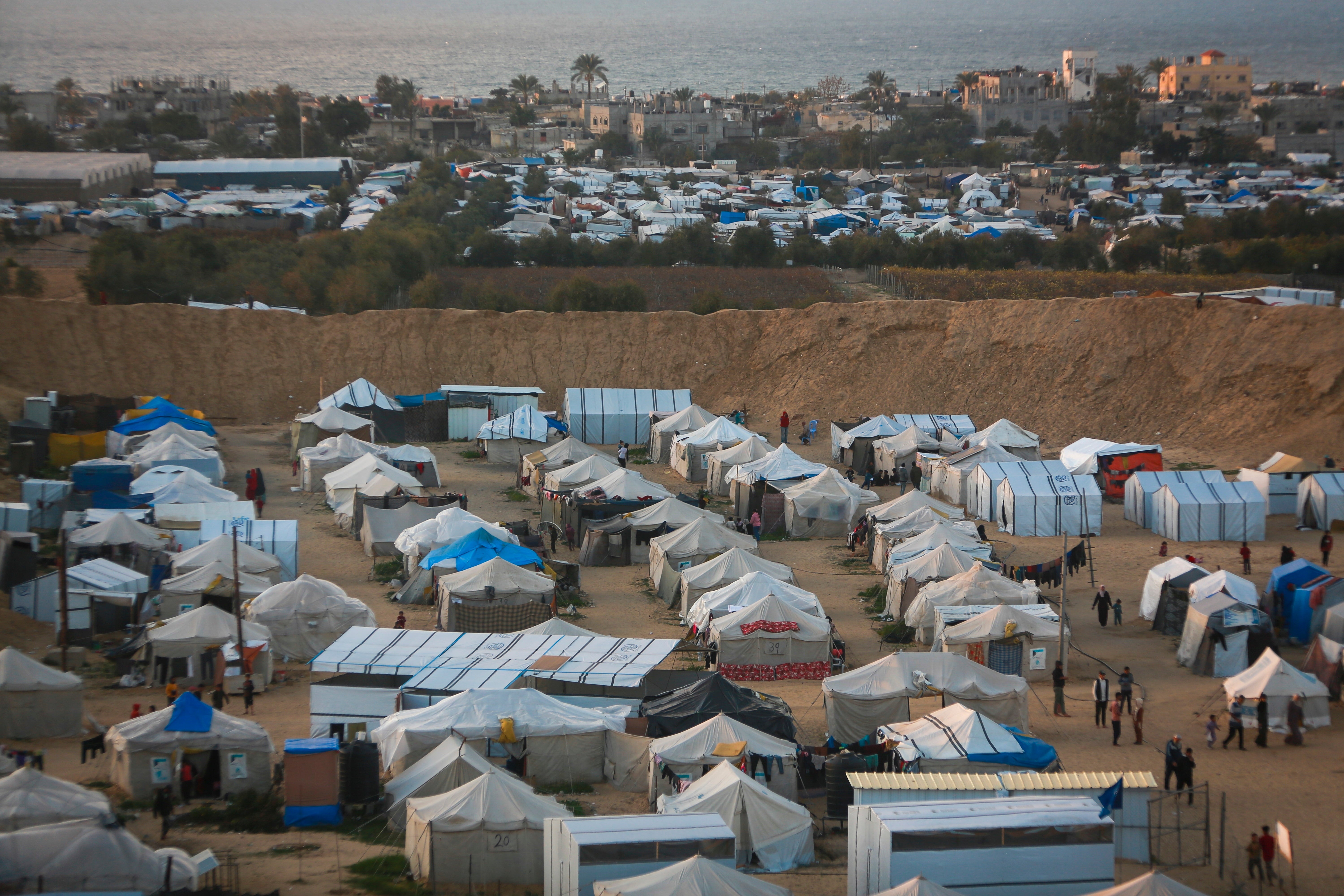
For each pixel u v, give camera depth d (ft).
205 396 244.83
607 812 92.43
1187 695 122.42
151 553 149.59
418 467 197.67
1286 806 95.30
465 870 79.61
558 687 108.37
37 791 79.15
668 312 265.34
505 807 82.12
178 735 92.94
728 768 89.04
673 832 76.79
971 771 93.45
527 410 219.41
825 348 256.11
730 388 257.14
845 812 93.09
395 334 257.75
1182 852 87.45
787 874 84.23
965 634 126.82
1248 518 176.35
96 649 132.26
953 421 223.51
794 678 129.29
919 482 204.95
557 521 180.04
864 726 108.58
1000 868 76.74
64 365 240.73
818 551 177.17
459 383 254.47
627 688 109.29
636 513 171.83
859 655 135.13
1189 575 142.20
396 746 95.76
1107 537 180.24
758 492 187.62
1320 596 135.74
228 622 123.65
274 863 81.15
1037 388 240.73
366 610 134.92
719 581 144.46
